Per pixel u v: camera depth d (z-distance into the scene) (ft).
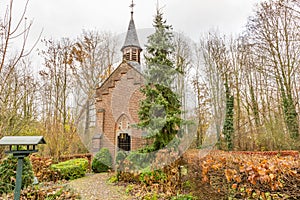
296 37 39.58
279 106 42.73
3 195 11.86
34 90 21.16
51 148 30.50
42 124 32.07
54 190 13.14
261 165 9.11
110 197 15.79
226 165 10.73
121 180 20.02
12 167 13.80
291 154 29.89
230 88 47.75
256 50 45.01
